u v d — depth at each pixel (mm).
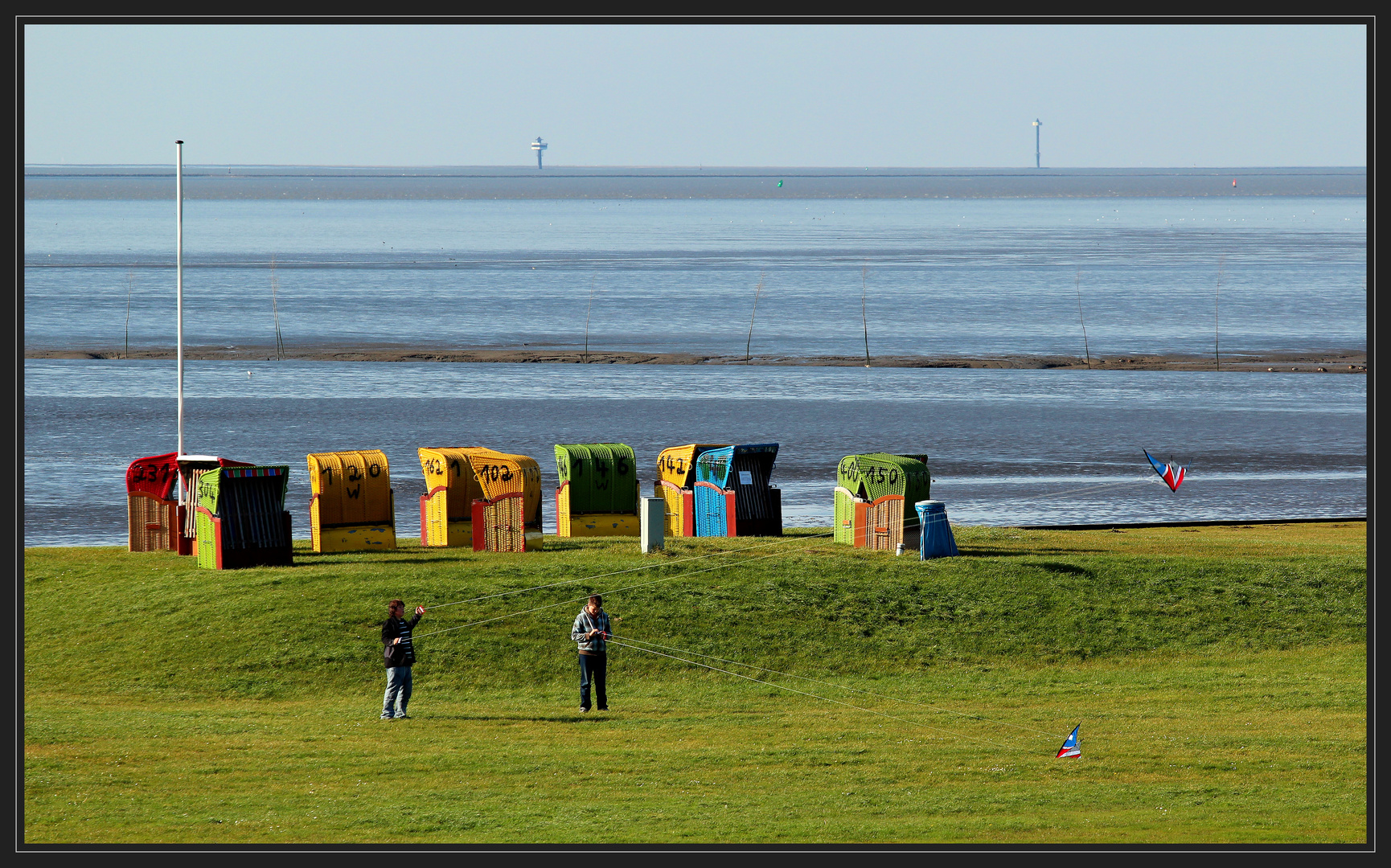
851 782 78188
